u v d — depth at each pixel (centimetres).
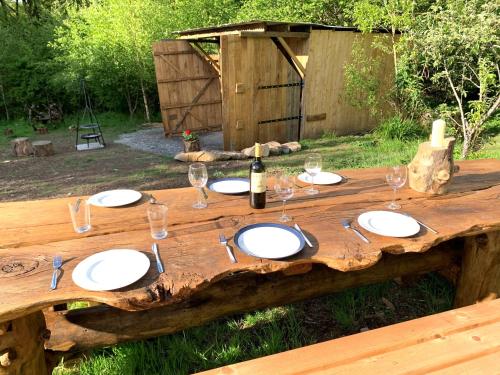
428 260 243
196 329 240
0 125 1138
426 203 220
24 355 154
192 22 1152
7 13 1469
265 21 668
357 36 805
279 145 718
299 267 175
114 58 1069
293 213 207
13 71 1173
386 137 749
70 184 562
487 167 293
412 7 697
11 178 602
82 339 183
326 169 555
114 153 769
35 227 191
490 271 233
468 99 794
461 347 137
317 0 1016
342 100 848
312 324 251
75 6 1455
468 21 603
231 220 198
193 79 951
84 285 139
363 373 125
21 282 142
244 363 132
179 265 155
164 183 554
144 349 214
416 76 715
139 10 1029
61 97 1239
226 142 743
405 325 150
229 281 204
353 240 175
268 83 770
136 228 190
